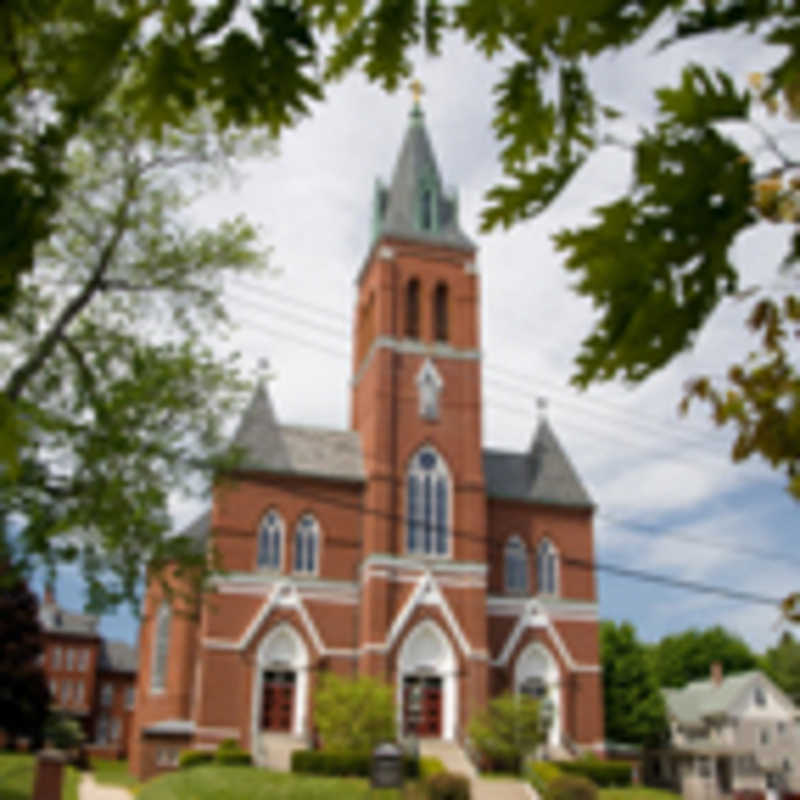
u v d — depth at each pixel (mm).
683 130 2641
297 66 3051
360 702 42781
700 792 64500
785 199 2676
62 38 2883
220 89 3078
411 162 61688
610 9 2523
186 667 49250
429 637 49906
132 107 3104
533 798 41062
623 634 68312
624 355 2896
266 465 51438
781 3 2504
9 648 54125
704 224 2689
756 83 2641
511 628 52781
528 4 2598
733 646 84250
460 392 55375
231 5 2938
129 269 23375
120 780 49875
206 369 23109
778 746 67875
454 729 48375
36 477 19859
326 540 51344
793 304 3256
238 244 24141
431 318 56500
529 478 57531
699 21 2551
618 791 43719
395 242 57562
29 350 21594
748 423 3854
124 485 21031
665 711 66938
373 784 32375
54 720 66750
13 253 3189
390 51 3176
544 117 2996
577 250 2783
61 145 3129
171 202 22875
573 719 51688
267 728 47188
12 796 30078
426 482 53062
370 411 54562
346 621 50219
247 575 49000
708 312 2822
